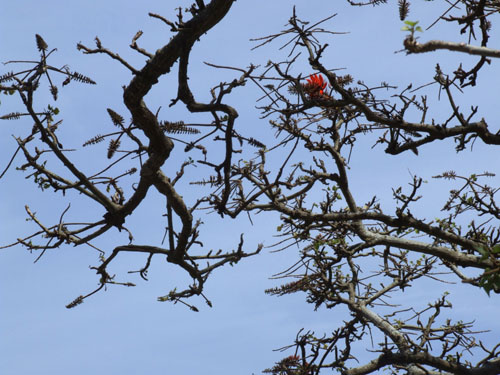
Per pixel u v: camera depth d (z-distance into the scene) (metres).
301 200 11.55
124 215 9.62
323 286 12.89
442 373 12.88
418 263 13.61
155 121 8.57
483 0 8.09
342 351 13.19
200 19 8.22
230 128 8.49
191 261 10.95
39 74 7.65
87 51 8.23
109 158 8.86
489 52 5.14
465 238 11.16
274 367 12.82
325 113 10.09
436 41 5.21
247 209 11.06
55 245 9.35
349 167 11.84
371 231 12.91
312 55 8.84
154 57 8.29
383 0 7.77
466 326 13.26
